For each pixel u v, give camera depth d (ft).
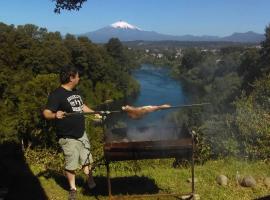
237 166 15.98
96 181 14.37
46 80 17.52
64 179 14.78
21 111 17.49
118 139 12.44
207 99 100.83
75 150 11.95
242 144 17.78
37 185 14.12
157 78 241.76
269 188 13.64
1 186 13.92
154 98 169.17
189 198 12.60
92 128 17.46
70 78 11.78
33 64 127.95
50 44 140.56
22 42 129.70
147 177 14.71
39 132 17.25
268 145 17.22
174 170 15.79
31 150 17.33
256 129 17.56
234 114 18.93
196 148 17.87
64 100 11.68
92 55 167.43
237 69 130.72
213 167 15.96
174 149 11.71
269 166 15.98
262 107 18.62
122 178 14.67
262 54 104.22
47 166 16.53
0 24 130.52
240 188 13.67
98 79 171.94
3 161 16.79
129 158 11.75
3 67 99.55
